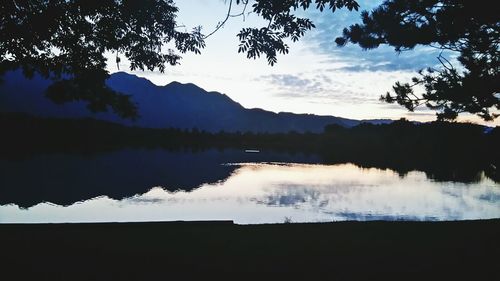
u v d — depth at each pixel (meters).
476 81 10.10
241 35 6.94
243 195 54.22
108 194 56.81
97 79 8.81
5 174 79.50
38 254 6.10
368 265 5.89
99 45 8.91
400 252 6.59
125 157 137.88
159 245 6.81
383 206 42.72
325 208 41.91
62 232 7.94
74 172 87.25
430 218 34.31
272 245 6.96
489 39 9.45
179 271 5.52
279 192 56.62
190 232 8.09
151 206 46.03
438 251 6.69
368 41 10.29
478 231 8.45
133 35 8.99
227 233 7.99
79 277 5.20
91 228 8.90
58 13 7.41
